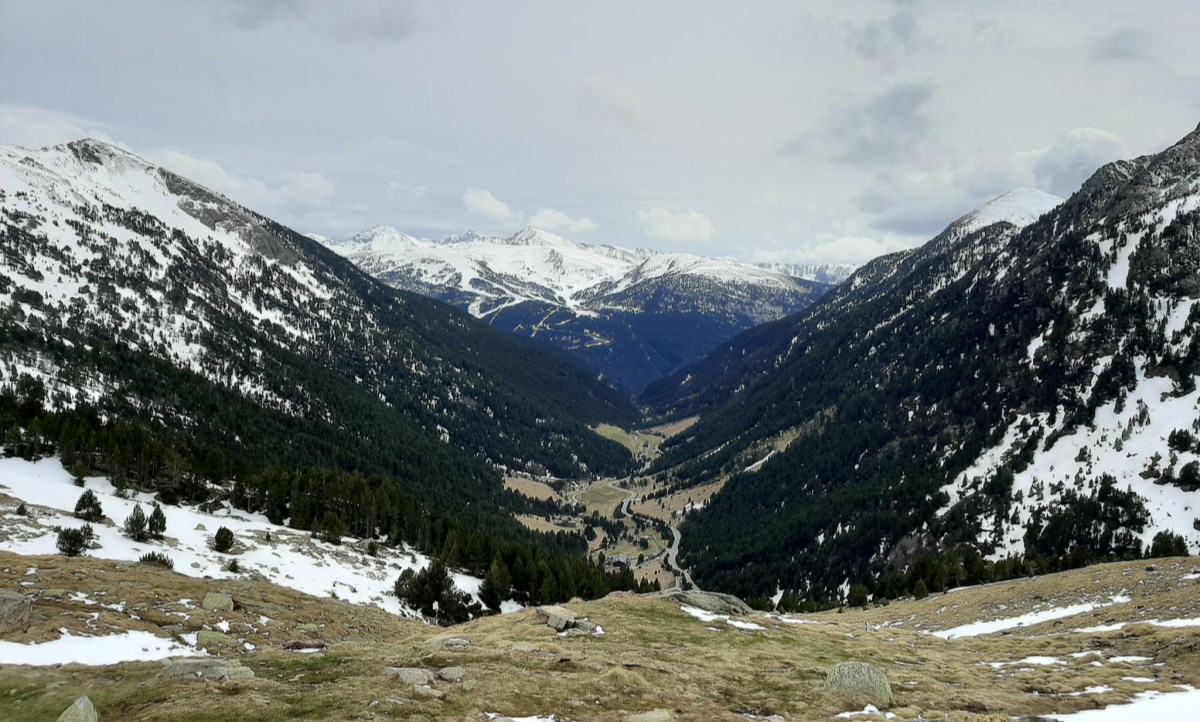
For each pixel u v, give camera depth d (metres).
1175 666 43.62
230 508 132.25
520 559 123.12
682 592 74.06
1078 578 88.31
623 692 36.12
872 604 133.62
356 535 139.00
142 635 46.12
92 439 130.00
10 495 91.56
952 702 37.03
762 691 38.81
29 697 31.69
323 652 44.53
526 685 36.00
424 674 36.03
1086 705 35.59
